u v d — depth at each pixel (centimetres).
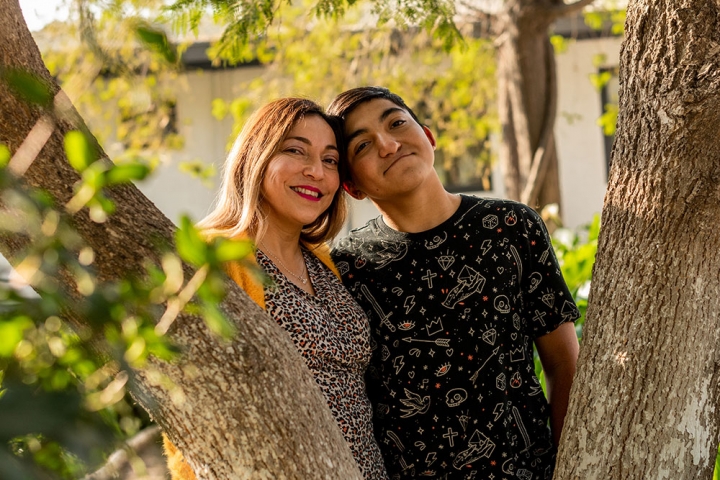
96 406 95
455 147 922
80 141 90
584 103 1059
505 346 246
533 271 255
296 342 222
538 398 251
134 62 610
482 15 739
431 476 243
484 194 1052
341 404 227
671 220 192
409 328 247
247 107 876
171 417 159
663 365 191
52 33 593
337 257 262
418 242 253
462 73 881
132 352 100
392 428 247
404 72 848
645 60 197
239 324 160
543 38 718
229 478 159
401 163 247
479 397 242
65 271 135
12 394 85
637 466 190
